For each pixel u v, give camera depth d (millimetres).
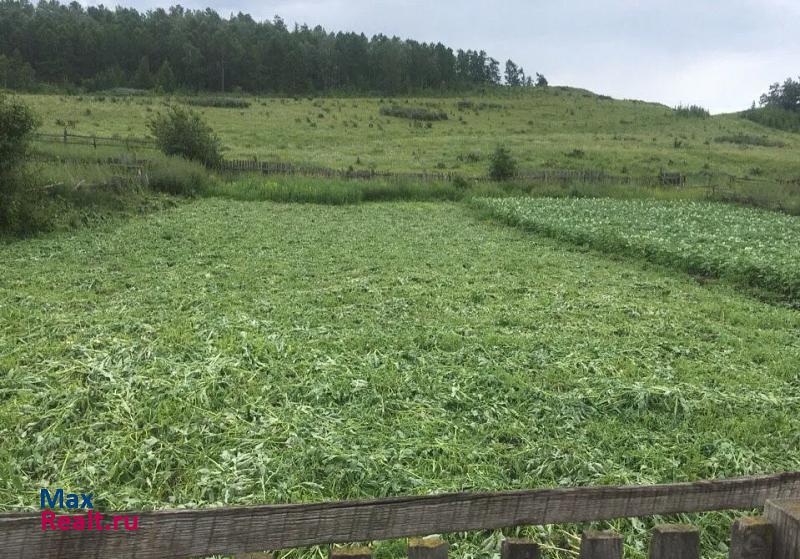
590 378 7027
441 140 59156
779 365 7781
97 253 13625
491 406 6211
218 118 63406
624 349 8219
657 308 10656
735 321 10102
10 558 2127
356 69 134250
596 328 9211
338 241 16641
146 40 119688
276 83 122688
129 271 12055
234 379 6492
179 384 6215
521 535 4082
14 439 5234
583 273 13703
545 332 8883
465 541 3994
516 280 12617
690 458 5262
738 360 8055
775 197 29172
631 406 6324
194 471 4785
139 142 39688
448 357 7582
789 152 63844
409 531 2545
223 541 2330
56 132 44969
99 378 6363
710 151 58281
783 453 5461
